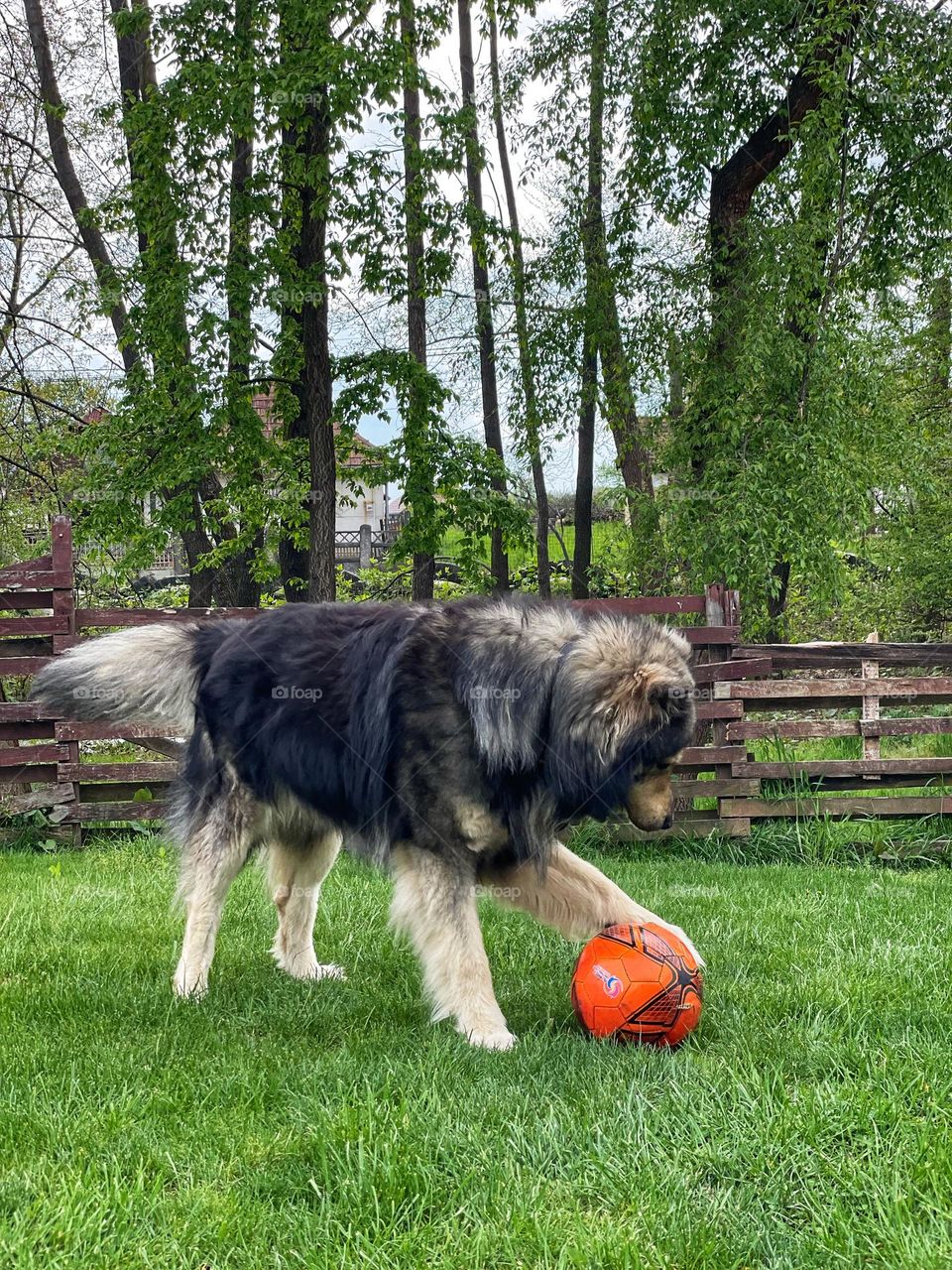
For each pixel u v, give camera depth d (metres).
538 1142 2.80
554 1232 2.40
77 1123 2.99
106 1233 2.45
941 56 12.23
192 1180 2.72
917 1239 2.32
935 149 12.97
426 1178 2.63
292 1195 2.64
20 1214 2.49
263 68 10.60
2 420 15.86
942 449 15.34
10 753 7.93
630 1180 2.62
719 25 13.26
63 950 5.00
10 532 15.88
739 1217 2.46
